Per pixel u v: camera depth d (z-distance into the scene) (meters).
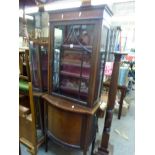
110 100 1.57
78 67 1.46
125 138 2.14
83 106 1.42
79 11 1.22
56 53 1.53
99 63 1.32
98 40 1.20
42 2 2.20
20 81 1.63
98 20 1.15
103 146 1.72
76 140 1.48
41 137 1.80
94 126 1.62
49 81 1.62
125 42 3.13
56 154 1.77
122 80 2.50
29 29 3.29
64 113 1.44
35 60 1.73
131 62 3.23
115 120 2.65
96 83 1.38
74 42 1.42
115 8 3.79
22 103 1.60
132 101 3.55
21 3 2.03
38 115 1.81
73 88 1.52
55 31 1.46
